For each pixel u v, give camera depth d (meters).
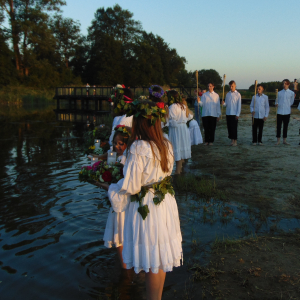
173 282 2.94
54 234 3.93
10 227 4.14
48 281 2.99
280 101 9.26
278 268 3.06
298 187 5.49
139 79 57.03
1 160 8.12
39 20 47.31
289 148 8.80
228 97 9.32
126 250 2.45
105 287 2.91
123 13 63.97
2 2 44.41
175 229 2.53
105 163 2.82
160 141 2.40
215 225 4.12
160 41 63.69
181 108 6.41
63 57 61.03
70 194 5.39
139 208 2.38
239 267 3.12
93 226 4.13
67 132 13.65
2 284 2.95
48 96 43.81
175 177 6.36
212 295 2.73
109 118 16.72
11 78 46.00
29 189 5.69
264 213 4.44
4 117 21.27
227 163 7.33
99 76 55.84
